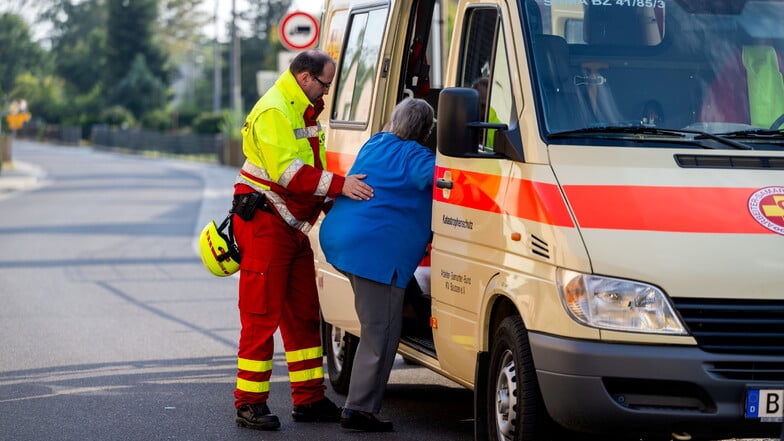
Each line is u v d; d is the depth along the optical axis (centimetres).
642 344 942
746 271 942
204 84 18362
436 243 1199
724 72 1092
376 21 1459
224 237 1297
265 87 3241
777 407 940
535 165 1025
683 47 1103
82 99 18362
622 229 963
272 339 1291
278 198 1266
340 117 1545
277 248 1271
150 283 2589
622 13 1099
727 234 959
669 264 945
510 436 1055
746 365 942
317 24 2964
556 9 1098
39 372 1617
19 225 4162
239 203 1275
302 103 1261
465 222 1130
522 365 1020
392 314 1250
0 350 1786
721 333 940
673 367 934
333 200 1304
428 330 1395
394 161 1245
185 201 5362
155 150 12456
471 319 1122
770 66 1105
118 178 7662
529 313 998
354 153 1450
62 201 5469
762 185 998
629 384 953
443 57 1952
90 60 19800
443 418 1343
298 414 1323
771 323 945
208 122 11650
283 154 1235
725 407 939
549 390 973
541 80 1064
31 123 18862
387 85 1402
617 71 1080
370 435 1255
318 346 1327
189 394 1473
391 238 1235
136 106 17400
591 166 1009
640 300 941
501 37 1120
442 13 1948
